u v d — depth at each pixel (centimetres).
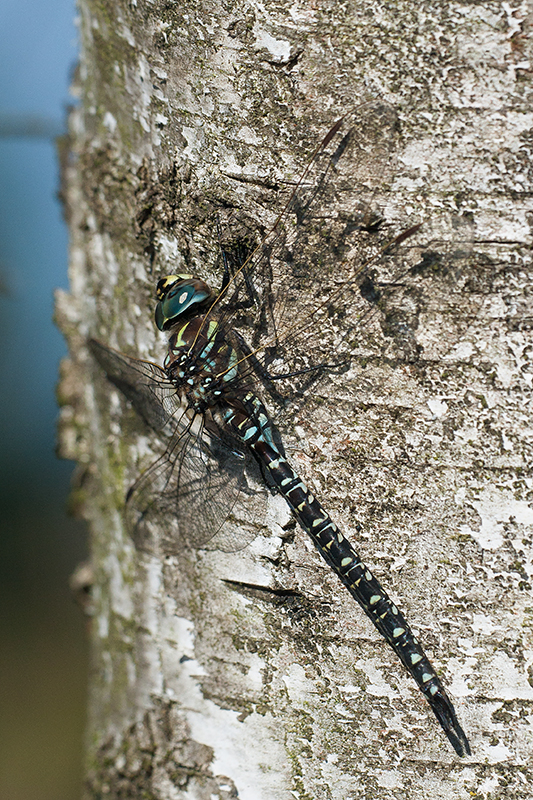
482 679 76
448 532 76
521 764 76
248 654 77
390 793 77
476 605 76
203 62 77
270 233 77
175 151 77
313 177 77
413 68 76
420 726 77
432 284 76
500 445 76
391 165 76
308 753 77
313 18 76
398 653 77
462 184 76
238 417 77
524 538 76
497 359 76
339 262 77
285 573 77
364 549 77
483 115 76
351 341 77
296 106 76
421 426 76
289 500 77
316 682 77
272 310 77
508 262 76
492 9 76
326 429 77
